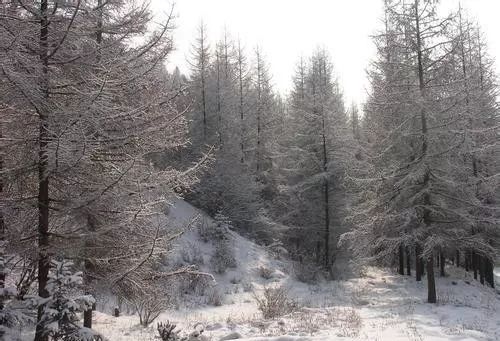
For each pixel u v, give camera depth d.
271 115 38.69
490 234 22.62
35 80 6.44
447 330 11.30
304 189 27.36
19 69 6.29
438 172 18.00
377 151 19.97
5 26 6.05
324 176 26.55
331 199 27.86
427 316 13.78
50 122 6.34
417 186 18.05
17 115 6.80
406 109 17.72
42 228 7.09
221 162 29.78
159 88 8.73
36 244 7.07
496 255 17.52
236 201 29.83
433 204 17.80
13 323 6.61
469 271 32.88
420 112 17.08
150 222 8.31
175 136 8.83
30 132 6.89
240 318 14.40
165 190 7.66
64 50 7.00
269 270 23.47
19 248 6.68
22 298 7.32
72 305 5.98
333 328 11.67
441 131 16.80
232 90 33.59
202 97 31.52
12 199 6.87
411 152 19.03
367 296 19.73
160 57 8.27
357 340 9.17
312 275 24.19
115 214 7.25
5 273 6.60
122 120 7.21
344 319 13.37
